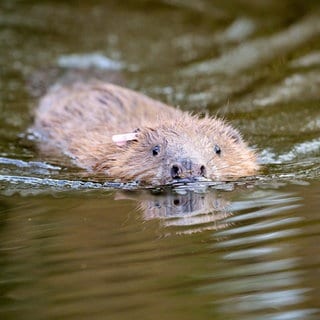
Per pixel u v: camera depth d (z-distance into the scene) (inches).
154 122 684.1
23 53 994.1
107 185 618.5
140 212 544.1
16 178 639.1
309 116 779.4
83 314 398.0
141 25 1090.1
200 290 419.2
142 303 406.9
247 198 569.6
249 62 952.3
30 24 1087.6
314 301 406.6
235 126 759.7
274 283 425.1
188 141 628.7
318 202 547.8
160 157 618.8
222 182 610.5
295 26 1053.8
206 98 847.1
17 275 449.7
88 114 751.1
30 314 402.0
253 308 400.5
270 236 488.1
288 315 394.0
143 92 872.3
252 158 664.4
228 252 466.6
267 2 1156.5
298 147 706.2
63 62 967.0
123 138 649.0
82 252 475.2
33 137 756.0
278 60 948.6
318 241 476.1
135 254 466.6
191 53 990.4
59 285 433.1
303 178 617.6
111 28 1077.8
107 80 907.4
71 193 599.2
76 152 696.4
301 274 435.2
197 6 1154.7
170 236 494.3
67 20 1106.1
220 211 541.0
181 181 595.5
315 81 875.4
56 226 522.9
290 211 532.7
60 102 805.2
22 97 862.5
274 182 610.5
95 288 427.5
